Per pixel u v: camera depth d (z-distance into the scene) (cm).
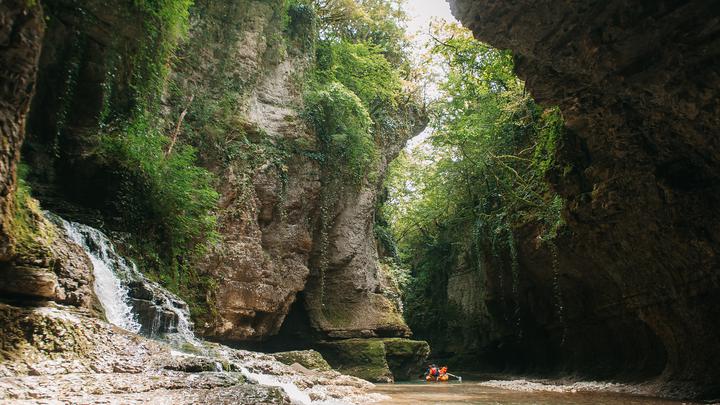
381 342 2231
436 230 3769
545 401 1281
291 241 2125
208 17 2038
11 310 742
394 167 3688
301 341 2288
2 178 730
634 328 1798
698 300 1338
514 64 1237
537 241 2167
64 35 1345
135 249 1404
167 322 1196
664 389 1442
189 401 675
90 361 773
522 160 2367
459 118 2788
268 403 705
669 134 1199
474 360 3350
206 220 1628
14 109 728
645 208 1355
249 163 1994
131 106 1555
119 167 1433
